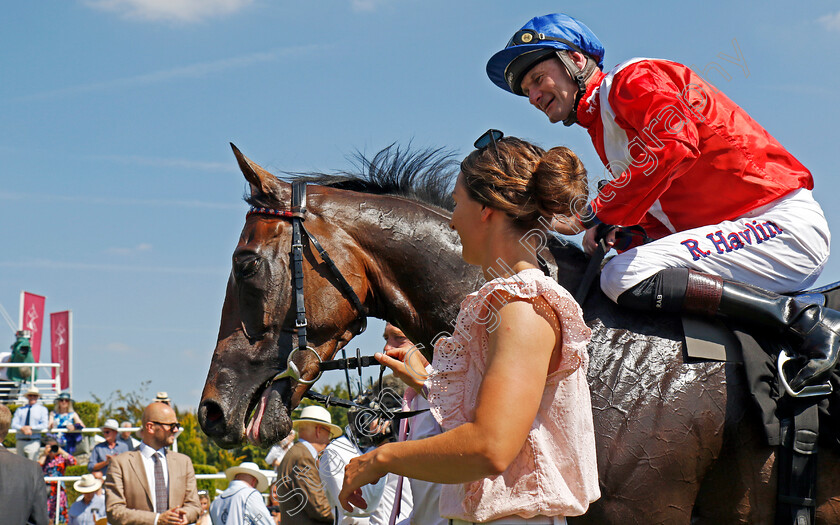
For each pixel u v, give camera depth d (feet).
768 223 8.11
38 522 12.80
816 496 7.45
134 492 17.80
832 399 7.42
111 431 28.68
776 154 8.34
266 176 8.60
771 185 8.13
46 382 41.93
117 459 18.10
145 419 18.35
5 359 42.34
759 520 7.45
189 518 18.13
